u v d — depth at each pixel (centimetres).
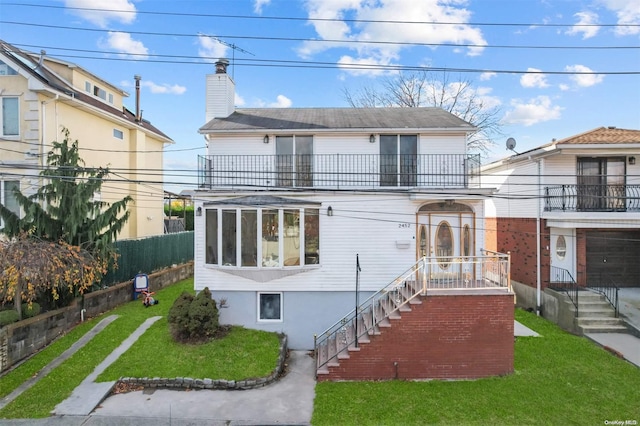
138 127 2136
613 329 1220
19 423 769
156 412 819
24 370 966
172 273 1969
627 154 1424
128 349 1062
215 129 1259
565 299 1323
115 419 789
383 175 1291
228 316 1204
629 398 852
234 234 1177
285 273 1181
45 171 1190
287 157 1289
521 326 1329
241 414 814
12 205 1430
